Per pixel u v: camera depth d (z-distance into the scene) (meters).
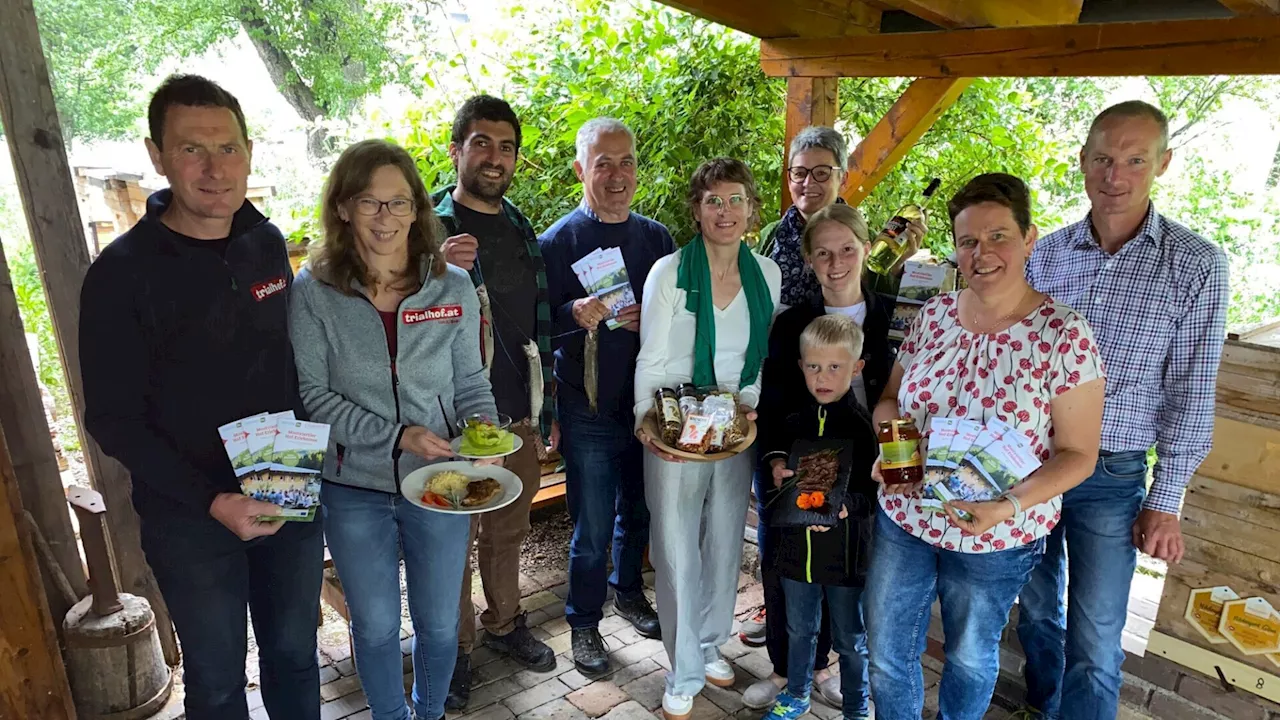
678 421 2.37
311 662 2.17
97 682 2.61
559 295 2.80
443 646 2.31
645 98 4.46
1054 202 7.87
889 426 2.01
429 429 2.18
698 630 2.66
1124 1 3.24
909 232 2.87
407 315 2.09
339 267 2.02
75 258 2.65
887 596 2.17
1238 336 2.31
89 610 2.65
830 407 2.39
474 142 2.49
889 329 2.57
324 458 2.03
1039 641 2.55
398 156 1.98
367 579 2.15
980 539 1.97
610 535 2.96
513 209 2.72
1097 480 2.23
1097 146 2.14
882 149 3.58
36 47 2.49
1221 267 2.05
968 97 5.17
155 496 1.84
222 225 1.86
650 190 4.30
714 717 2.73
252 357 1.89
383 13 11.88
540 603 3.45
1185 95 9.20
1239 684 2.41
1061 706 2.37
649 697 2.83
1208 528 2.41
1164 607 2.54
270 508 1.83
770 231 3.04
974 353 1.99
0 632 2.04
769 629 2.74
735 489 2.57
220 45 12.00
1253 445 2.29
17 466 2.63
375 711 2.30
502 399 2.65
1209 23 2.50
